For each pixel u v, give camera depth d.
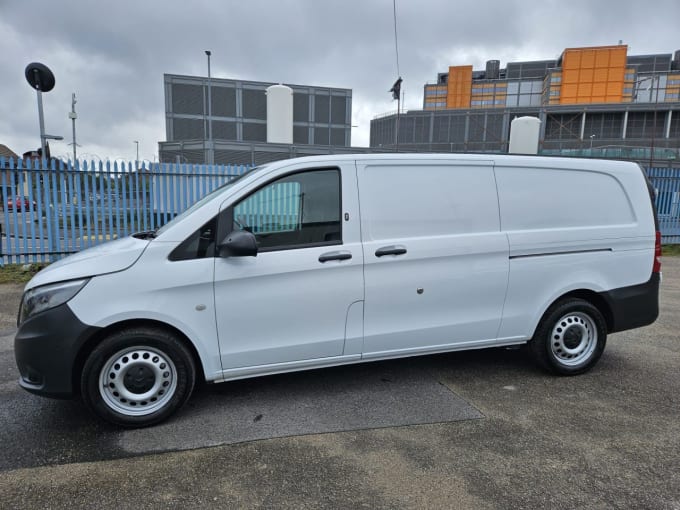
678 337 5.20
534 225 3.87
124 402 3.06
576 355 4.08
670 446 2.89
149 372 3.08
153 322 3.10
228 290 3.15
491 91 90.00
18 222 8.69
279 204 3.30
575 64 80.31
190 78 35.69
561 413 3.34
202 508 2.30
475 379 3.99
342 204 3.39
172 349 3.08
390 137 49.47
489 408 3.42
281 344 3.31
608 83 78.88
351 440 2.95
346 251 3.36
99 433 3.03
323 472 2.60
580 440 2.96
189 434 3.02
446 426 3.14
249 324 3.22
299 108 37.81
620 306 4.10
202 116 36.41
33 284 3.06
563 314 3.97
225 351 3.21
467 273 3.67
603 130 47.47
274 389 3.74
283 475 2.57
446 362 4.42
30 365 2.92
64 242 9.02
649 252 4.18
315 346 3.39
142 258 3.03
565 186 3.97
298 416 3.28
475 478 2.55
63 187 8.88
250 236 3.02
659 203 13.35
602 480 2.53
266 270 3.20
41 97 9.10
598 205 4.06
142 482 2.50
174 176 9.62
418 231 3.56
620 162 4.20
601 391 3.74
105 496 2.38
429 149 44.00
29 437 2.98
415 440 2.95
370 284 3.44
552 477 2.56
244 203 3.24
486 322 3.79
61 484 2.48
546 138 48.03
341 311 3.40
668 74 76.94
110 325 2.99
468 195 3.70
